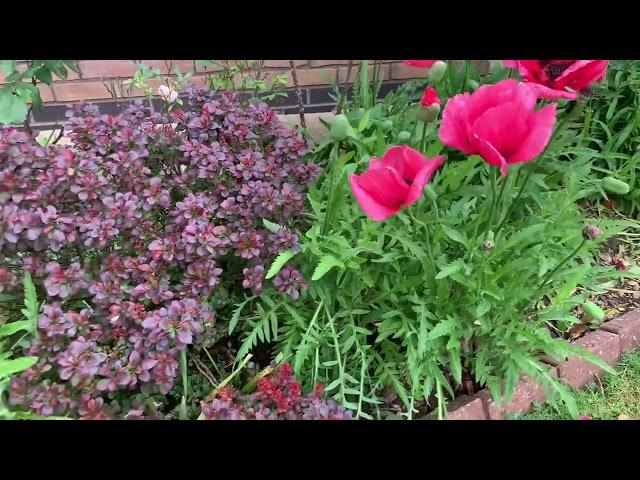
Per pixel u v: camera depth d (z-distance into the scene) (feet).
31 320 4.45
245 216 5.19
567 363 5.68
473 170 5.77
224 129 5.76
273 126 5.93
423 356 5.12
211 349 5.57
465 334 5.20
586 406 5.62
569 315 5.30
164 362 4.37
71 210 5.01
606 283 6.51
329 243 5.36
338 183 5.37
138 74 6.82
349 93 8.86
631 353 6.20
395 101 7.47
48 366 4.20
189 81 8.42
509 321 5.40
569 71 4.29
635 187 7.48
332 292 5.54
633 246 7.32
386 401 5.35
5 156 4.75
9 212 4.45
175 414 4.68
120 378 4.25
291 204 5.31
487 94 4.07
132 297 4.75
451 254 5.77
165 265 4.83
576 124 7.27
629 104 7.83
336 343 5.11
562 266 5.57
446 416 4.96
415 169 4.14
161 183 5.48
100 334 4.48
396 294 5.54
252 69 7.90
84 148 5.33
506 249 5.22
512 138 3.95
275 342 5.73
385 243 5.75
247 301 5.35
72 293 4.53
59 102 8.69
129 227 4.91
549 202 5.98
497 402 4.99
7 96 5.69
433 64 4.87
